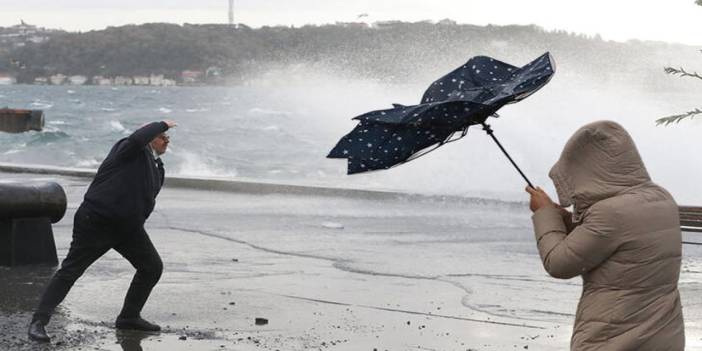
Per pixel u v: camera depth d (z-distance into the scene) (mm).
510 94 7895
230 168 71125
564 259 7555
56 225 27297
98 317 15547
